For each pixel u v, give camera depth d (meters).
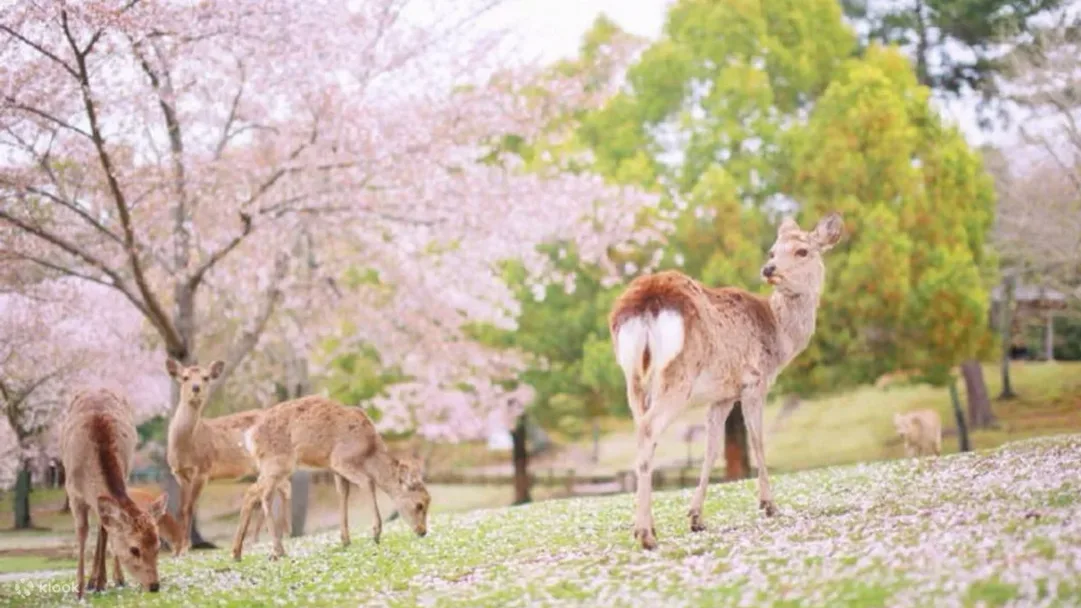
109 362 20.67
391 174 17.33
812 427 31.81
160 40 15.97
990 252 27.86
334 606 8.34
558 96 19.25
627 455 32.31
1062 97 26.08
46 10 14.20
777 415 33.00
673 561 8.20
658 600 6.83
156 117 16.80
